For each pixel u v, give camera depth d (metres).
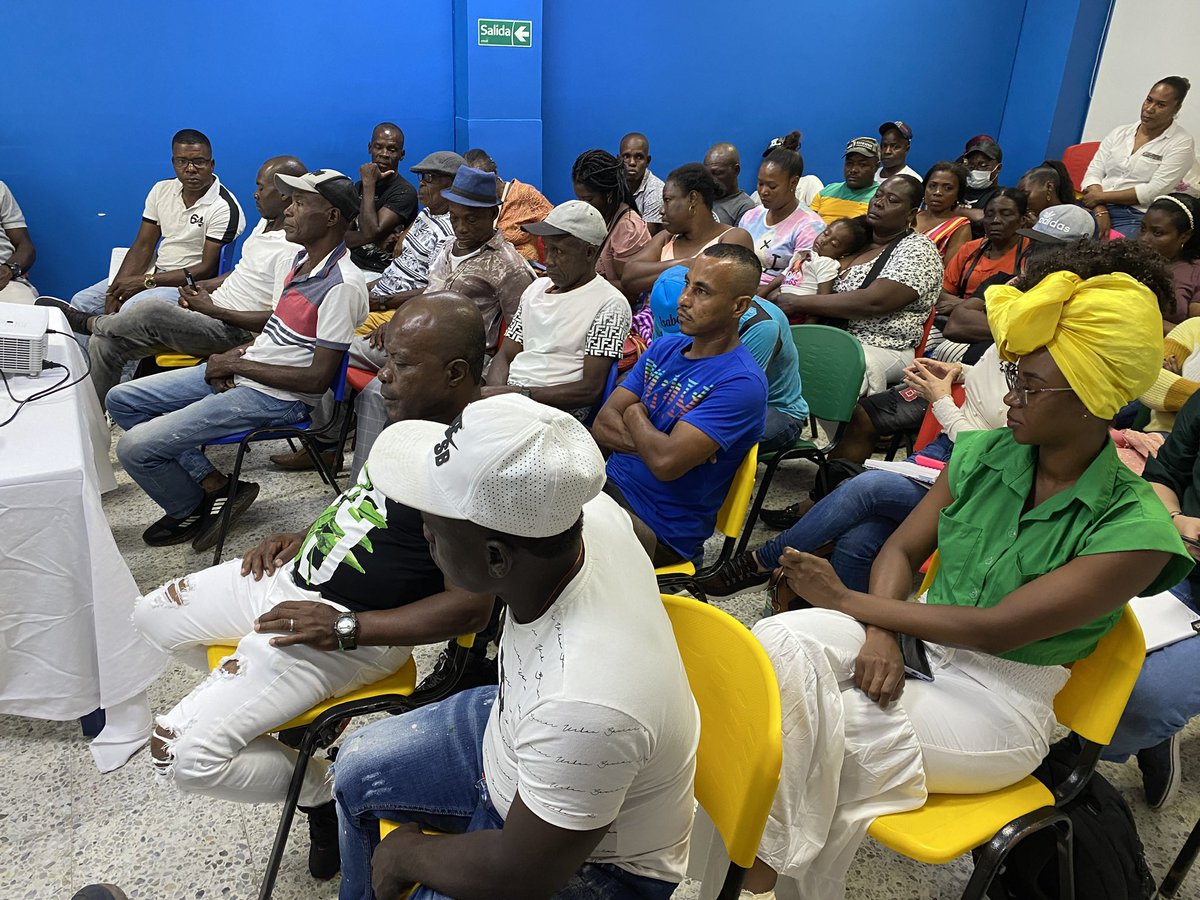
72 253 4.66
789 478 3.39
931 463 2.20
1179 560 1.16
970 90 6.45
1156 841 1.69
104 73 4.44
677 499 2.00
